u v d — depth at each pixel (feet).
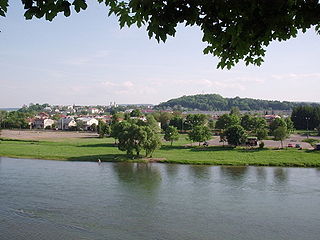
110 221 107.96
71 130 593.83
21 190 144.97
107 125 433.07
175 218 111.55
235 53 24.09
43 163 224.94
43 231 98.89
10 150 283.18
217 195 140.87
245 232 100.07
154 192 145.07
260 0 19.49
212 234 98.27
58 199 131.85
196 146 323.37
